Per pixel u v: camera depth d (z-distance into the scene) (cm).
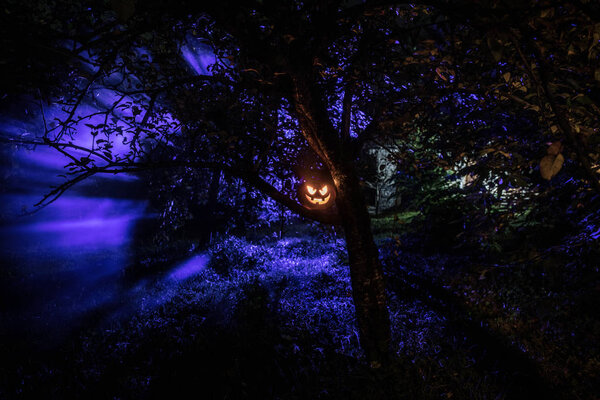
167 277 942
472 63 342
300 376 432
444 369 431
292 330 541
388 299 669
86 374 475
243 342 513
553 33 147
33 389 448
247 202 818
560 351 486
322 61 402
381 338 433
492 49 132
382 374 406
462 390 398
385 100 490
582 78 177
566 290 611
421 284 756
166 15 229
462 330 544
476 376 424
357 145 483
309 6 207
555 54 179
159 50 376
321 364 448
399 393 385
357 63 384
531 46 128
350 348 483
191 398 418
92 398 434
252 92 394
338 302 666
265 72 354
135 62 384
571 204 464
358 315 441
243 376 443
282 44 266
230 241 1149
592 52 157
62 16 304
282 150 518
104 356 522
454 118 496
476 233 586
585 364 451
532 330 542
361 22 373
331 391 398
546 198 485
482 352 481
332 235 620
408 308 633
